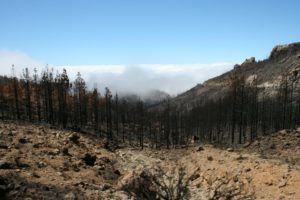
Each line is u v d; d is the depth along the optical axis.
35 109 92.69
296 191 23.23
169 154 58.56
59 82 84.31
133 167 41.56
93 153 46.38
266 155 41.25
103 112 107.38
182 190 9.88
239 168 31.36
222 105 100.62
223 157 39.03
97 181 29.44
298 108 82.12
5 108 83.75
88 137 69.12
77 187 24.12
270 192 24.31
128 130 104.88
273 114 82.81
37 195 19.69
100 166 37.72
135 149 70.62
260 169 29.27
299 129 57.25
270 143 51.81
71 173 29.98
